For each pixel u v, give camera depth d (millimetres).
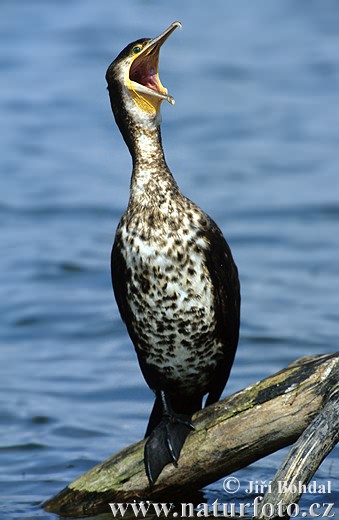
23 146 21875
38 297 15000
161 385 8578
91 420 11109
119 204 18828
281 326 13805
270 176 19969
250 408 7766
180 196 8328
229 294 8406
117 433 10773
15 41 27500
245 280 15477
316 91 24734
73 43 27344
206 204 18578
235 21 29234
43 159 21203
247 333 13570
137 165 8406
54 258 16422
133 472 8266
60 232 17609
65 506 8531
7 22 28453
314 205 18375
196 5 30312
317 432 7316
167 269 8148
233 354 8695
